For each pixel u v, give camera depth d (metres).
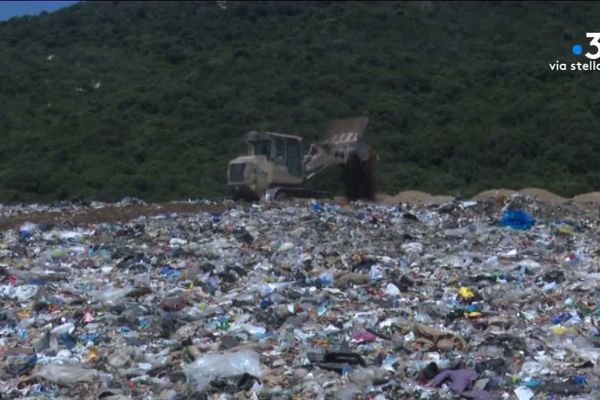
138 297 52.94
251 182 108.25
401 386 34.56
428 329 41.72
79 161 174.75
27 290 54.53
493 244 72.75
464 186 163.25
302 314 47.12
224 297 52.97
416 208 97.69
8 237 78.44
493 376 35.72
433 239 75.50
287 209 94.38
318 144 116.75
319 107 197.12
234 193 109.88
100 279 58.88
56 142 181.75
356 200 112.44
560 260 63.94
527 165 167.12
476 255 66.69
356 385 34.75
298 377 36.09
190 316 47.50
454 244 72.94
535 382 35.00
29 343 43.03
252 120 192.62
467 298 51.06
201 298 52.78
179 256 67.81
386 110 190.75
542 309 48.66
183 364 38.62
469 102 194.88
